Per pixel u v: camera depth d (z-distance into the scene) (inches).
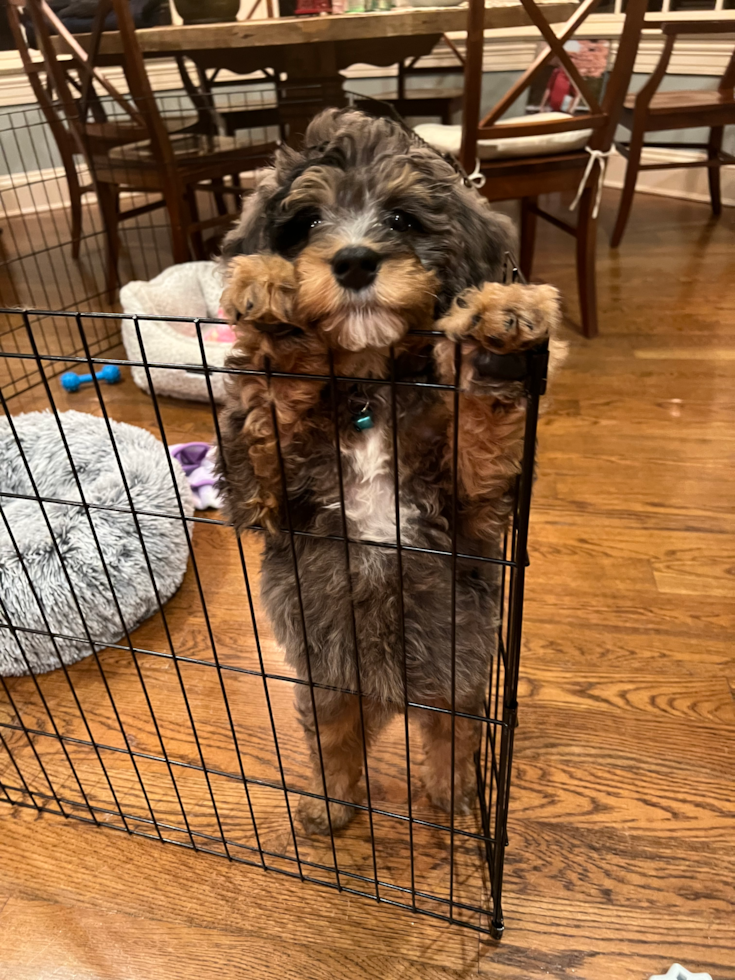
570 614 70.7
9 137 176.4
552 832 53.3
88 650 67.5
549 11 105.3
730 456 92.0
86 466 80.1
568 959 46.3
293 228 43.7
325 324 36.9
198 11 123.3
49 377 115.2
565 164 109.4
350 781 52.9
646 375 109.6
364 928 48.2
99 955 47.3
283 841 53.3
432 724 48.9
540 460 91.8
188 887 50.8
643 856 51.7
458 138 115.7
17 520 72.3
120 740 60.5
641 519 82.3
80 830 54.6
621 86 105.1
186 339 104.3
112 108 168.2
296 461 41.5
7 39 167.3
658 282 139.9
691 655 66.2
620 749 58.8
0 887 51.1
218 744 60.0
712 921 47.9
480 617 43.8
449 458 40.3
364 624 43.5
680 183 186.1
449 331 30.8
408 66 171.9
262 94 160.7
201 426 100.8
